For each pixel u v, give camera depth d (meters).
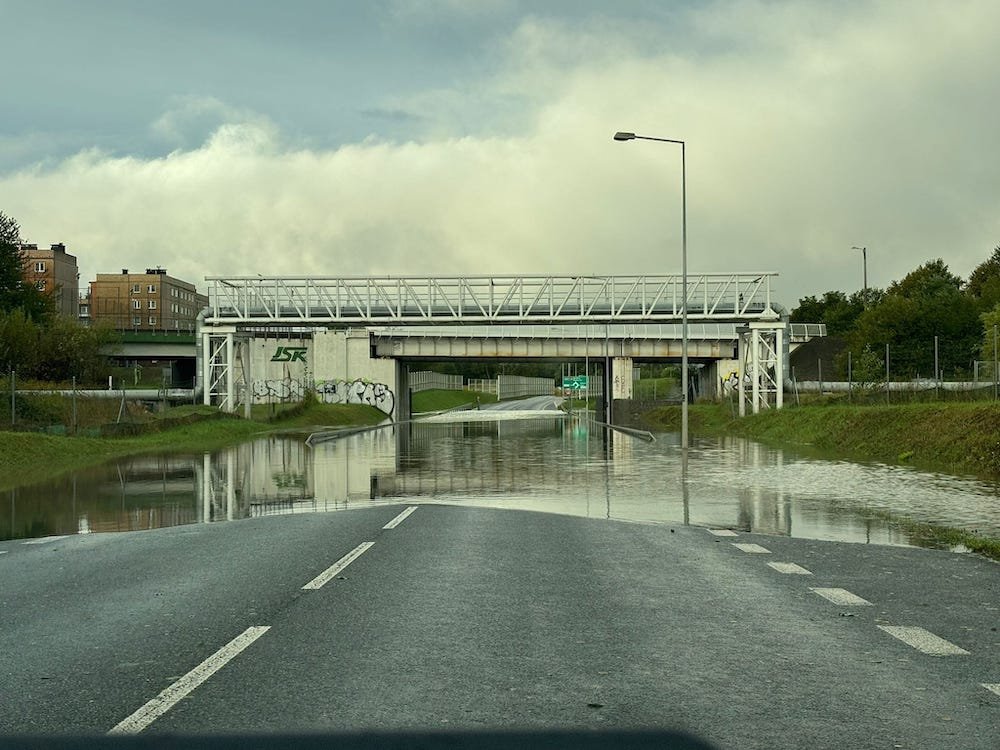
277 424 62.12
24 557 11.55
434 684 5.84
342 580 9.59
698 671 6.15
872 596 8.77
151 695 5.66
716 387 80.44
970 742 4.82
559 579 9.66
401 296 62.97
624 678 5.98
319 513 16.34
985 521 14.80
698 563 10.73
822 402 46.66
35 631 7.41
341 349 82.06
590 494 19.62
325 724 5.11
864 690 5.73
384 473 26.09
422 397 132.25
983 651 6.70
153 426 44.06
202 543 12.59
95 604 8.48
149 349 86.81
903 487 20.52
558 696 5.60
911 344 74.81
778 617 7.83
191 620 7.74
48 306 88.06
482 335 80.00
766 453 33.25
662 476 24.22
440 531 13.69
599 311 61.66
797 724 5.09
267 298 62.19
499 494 19.84
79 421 46.62
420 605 8.30
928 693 5.66
